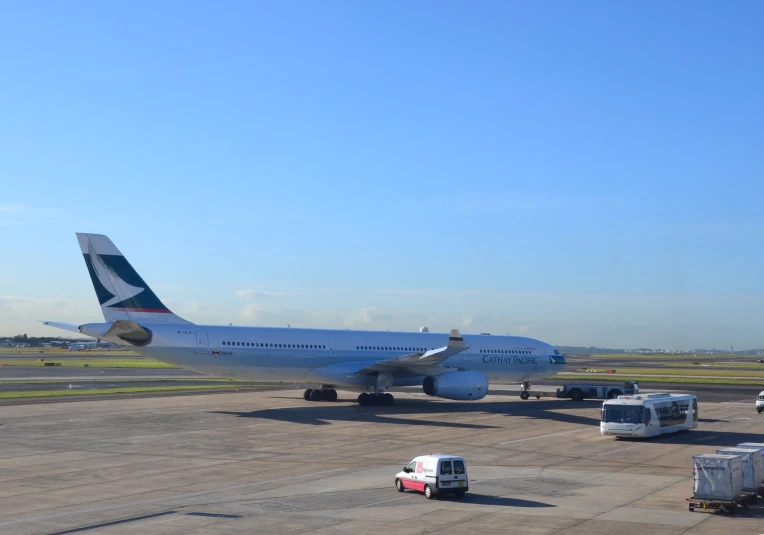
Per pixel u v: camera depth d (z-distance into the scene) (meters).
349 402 55.22
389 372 52.69
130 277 46.47
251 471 26.84
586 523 19.17
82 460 28.95
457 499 22.16
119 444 33.16
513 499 22.23
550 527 18.70
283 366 50.16
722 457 20.98
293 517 19.66
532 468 28.17
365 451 31.81
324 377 51.31
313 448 32.56
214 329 48.41
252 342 49.22
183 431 37.69
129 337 44.91
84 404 50.59
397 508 20.84
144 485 24.12
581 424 43.75
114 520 19.23
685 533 18.25
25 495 22.47
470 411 50.97
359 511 20.44
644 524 19.14
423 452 31.69
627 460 30.25
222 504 21.25
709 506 20.59
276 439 35.22
